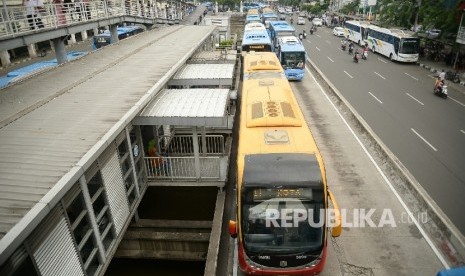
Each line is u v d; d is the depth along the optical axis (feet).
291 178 25.66
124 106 31.40
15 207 17.93
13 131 26.68
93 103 32.50
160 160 37.11
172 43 65.62
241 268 27.17
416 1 121.70
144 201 42.45
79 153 23.18
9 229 16.38
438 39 105.91
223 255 31.01
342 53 133.49
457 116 65.62
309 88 81.97
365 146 50.31
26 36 55.01
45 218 18.76
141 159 35.47
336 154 48.08
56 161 22.21
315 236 25.80
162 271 34.76
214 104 35.40
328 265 29.30
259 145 29.53
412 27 135.74
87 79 40.68
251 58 62.49
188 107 34.58
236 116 61.67
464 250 28.68
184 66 54.19
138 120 32.45
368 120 63.46
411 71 103.30
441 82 77.56
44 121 28.50
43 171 21.12
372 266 29.09
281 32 112.37
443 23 99.81
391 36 118.11
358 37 151.74
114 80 39.86
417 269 28.58
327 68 107.14
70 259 21.08
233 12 282.77
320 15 282.15
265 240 25.93
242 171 26.50
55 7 65.51
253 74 53.06
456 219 35.99
